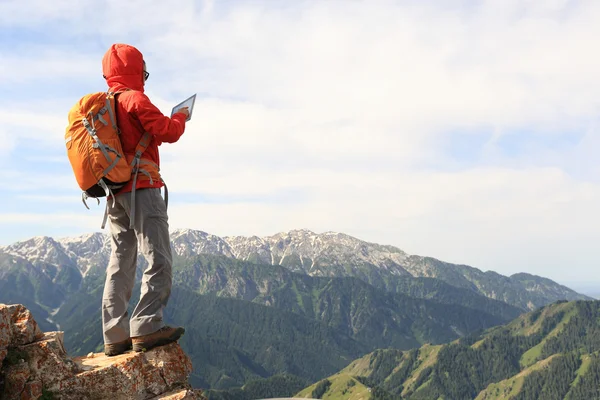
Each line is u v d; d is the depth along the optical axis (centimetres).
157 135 786
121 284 841
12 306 742
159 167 833
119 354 823
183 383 800
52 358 714
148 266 809
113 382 733
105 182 768
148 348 790
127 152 790
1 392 690
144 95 786
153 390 764
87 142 749
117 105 782
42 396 694
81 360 798
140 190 800
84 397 715
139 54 842
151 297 799
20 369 699
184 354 820
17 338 724
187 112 852
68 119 777
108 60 829
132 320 794
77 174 759
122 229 837
